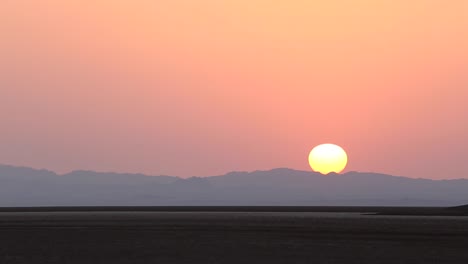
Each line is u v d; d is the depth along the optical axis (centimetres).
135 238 11569
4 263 8394
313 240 11056
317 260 8506
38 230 13800
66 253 9319
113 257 8869
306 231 13188
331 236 11875
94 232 13075
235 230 13550
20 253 9356
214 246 10106
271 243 10538
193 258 8719
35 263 8375
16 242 10938
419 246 10062
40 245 10412
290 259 8600
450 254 9106
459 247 9938
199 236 11950
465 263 8269
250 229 13862
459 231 13075
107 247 10050
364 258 8694
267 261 8425
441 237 11600
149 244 10450
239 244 10400
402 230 13350
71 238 11650
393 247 9919
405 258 8688
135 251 9506
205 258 8712
